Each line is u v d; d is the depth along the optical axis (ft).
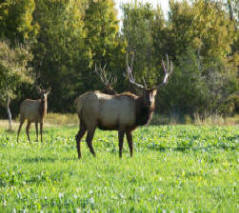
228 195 58.23
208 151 107.24
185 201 54.65
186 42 385.09
